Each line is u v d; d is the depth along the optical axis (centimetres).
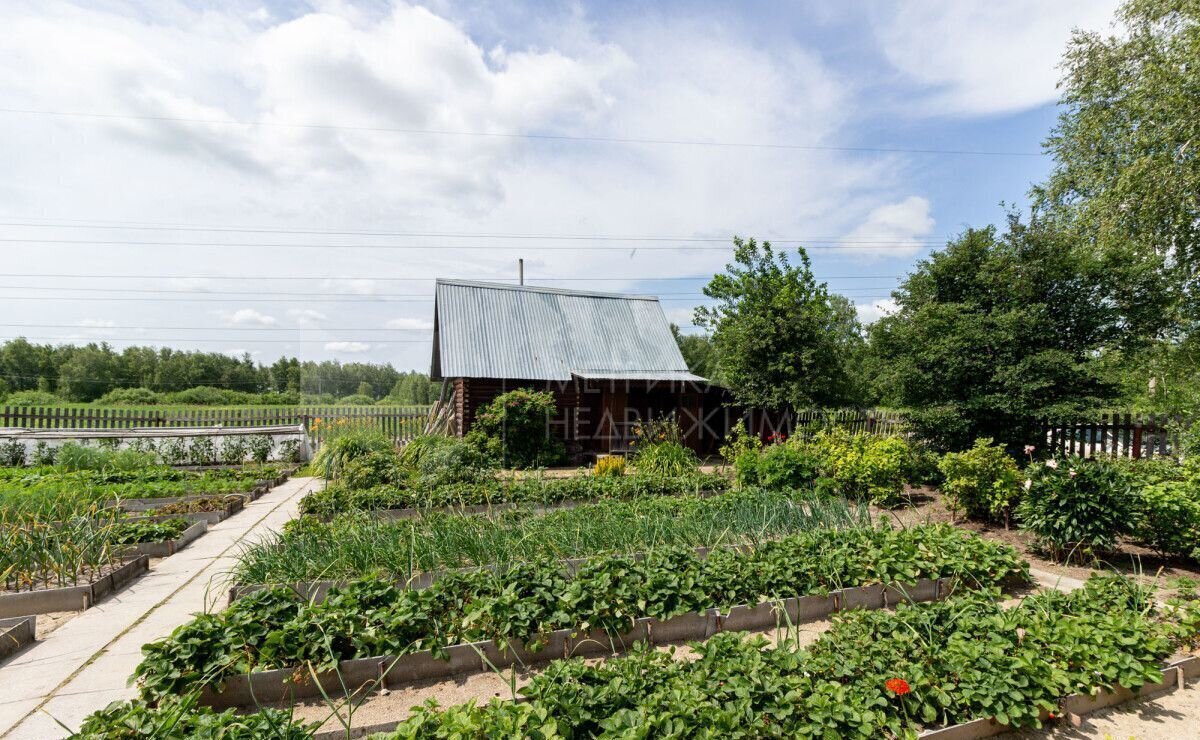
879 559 525
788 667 325
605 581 433
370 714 344
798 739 272
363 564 538
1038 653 359
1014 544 713
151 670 337
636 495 909
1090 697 347
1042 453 991
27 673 397
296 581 510
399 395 5597
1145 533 643
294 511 955
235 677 352
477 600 414
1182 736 326
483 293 1856
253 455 1578
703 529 654
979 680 323
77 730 327
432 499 876
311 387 6662
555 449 1477
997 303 1064
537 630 409
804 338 1511
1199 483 712
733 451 1392
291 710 283
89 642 448
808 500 808
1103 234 1589
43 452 1352
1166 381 1614
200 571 628
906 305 1183
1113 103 1739
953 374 1038
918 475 997
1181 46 1497
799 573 503
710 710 278
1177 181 1440
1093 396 978
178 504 892
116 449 1373
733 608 458
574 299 1980
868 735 275
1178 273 1272
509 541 582
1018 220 1063
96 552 609
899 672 328
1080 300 1020
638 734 255
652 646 430
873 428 1670
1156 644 388
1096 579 498
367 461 1077
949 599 444
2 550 546
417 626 393
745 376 1547
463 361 1605
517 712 273
